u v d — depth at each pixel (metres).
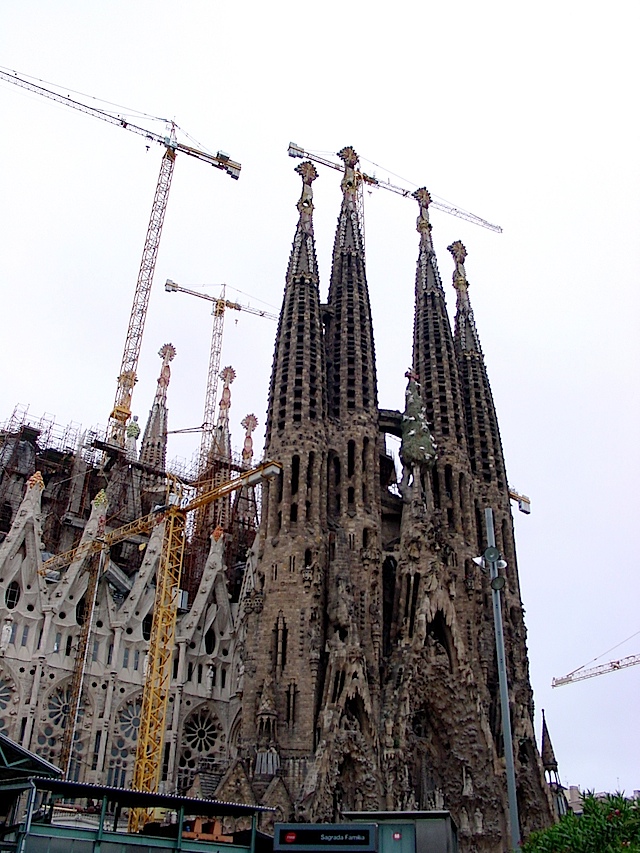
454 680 87.62
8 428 110.81
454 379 114.25
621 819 34.22
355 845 43.81
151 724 78.94
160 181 146.38
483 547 106.38
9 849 40.06
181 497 91.75
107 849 43.12
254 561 94.06
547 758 103.38
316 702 79.31
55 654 84.12
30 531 87.62
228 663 94.19
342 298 107.94
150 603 93.50
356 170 144.38
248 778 74.81
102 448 111.94
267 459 93.12
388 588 95.81
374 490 96.12
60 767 79.69
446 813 48.91
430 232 129.50
